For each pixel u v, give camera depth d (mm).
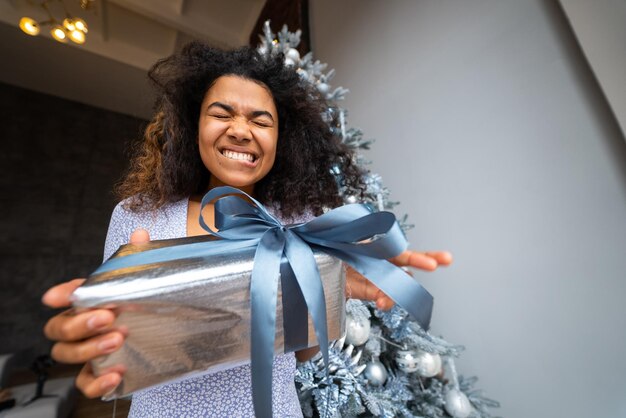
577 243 638
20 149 3203
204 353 221
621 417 572
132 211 402
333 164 606
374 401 547
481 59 860
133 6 2162
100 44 2672
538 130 711
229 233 282
